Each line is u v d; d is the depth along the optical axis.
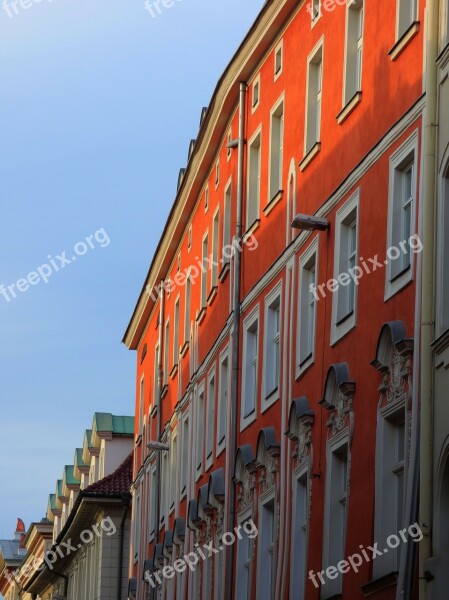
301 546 30.61
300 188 32.41
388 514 25.11
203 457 42.62
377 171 26.97
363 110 28.16
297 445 30.92
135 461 58.88
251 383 36.88
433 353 23.17
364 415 26.42
